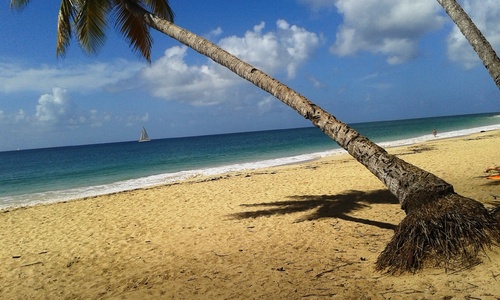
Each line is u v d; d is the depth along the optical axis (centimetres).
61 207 1238
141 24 922
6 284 574
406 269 389
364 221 724
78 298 486
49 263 664
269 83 569
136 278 539
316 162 2050
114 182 2067
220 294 436
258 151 4006
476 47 598
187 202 1138
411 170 441
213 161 3025
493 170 1058
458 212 389
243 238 697
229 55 622
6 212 1222
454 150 1861
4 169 4072
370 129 7512
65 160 5275
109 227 908
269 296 407
